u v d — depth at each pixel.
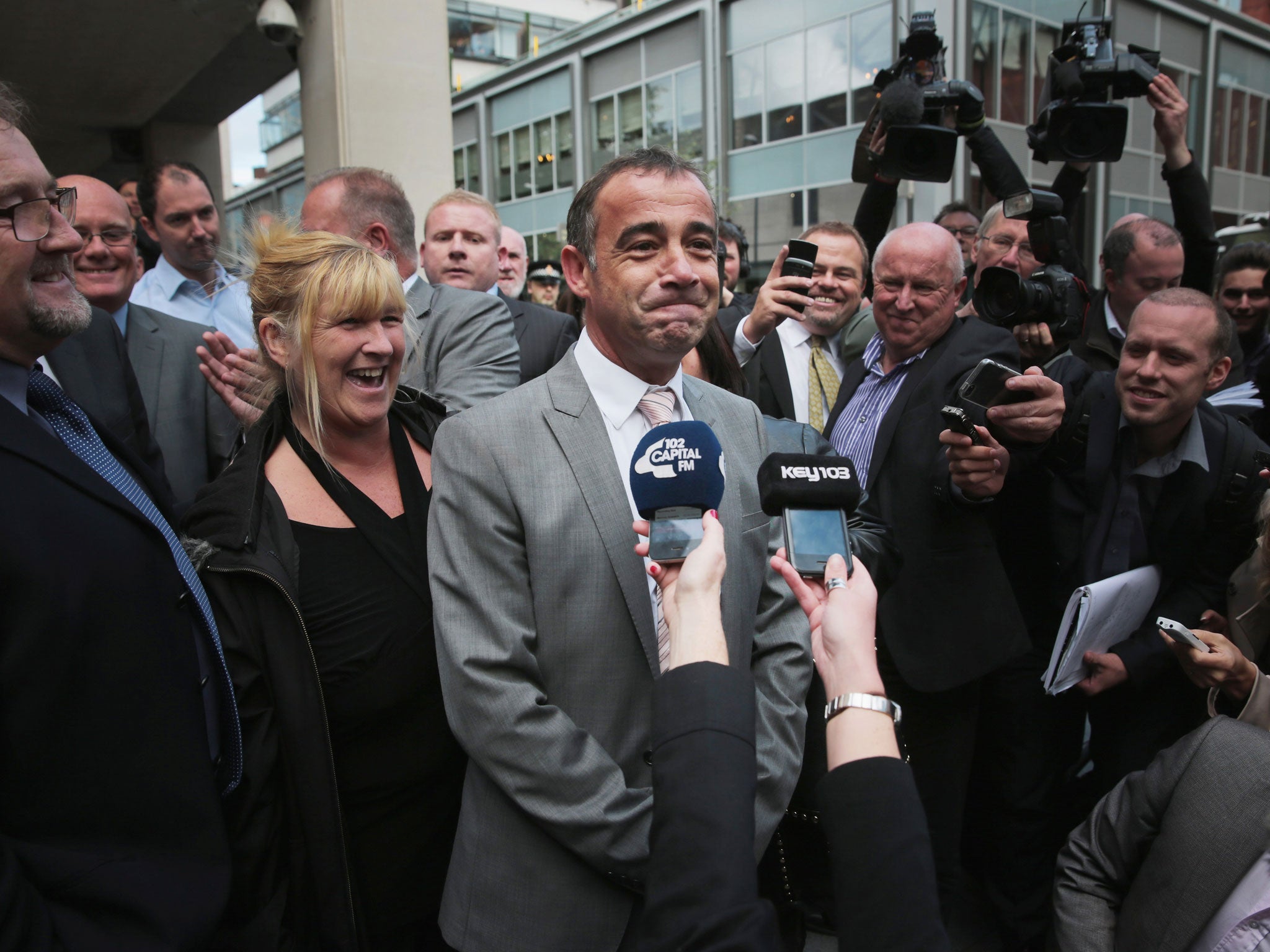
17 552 1.04
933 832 2.34
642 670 1.33
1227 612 2.06
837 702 0.89
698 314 1.34
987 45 12.98
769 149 15.75
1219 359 2.08
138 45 6.73
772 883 1.74
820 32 14.57
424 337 2.38
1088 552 2.28
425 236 3.50
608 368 1.42
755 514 1.48
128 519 1.20
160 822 1.15
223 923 1.30
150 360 2.58
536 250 21.83
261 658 1.36
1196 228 3.19
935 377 2.32
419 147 5.95
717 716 0.88
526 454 1.35
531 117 21.28
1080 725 2.47
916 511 2.26
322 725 1.37
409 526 1.56
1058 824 2.45
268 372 1.62
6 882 0.95
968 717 2.32
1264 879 1.41
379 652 1.45
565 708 1.32
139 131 9.26
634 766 1.32
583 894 1.26
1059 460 2.33
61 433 1.29
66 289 1.26
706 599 0.97
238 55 7.25
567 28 39.28
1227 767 1.49
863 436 2.57
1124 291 3.03
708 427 1.12
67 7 6.00
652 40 17.81
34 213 1.18
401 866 1.51
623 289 1.32
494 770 1.25
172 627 1.23
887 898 0.77
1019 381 1.93
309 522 1.49
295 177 26.80
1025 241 3.28
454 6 36.72
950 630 2.21
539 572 1.31
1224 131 17.34
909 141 2.53
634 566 1.32
